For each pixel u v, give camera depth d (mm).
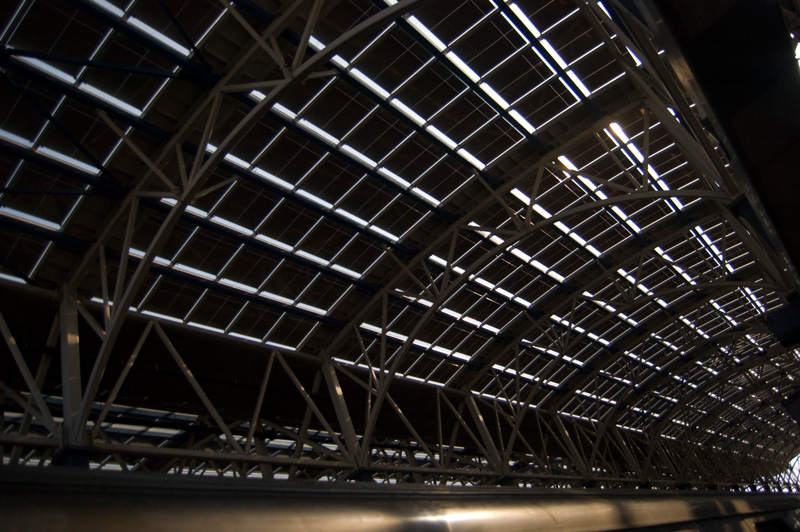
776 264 21219
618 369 46125
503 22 18031
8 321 18984
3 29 14023
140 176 18062
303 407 28719
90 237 19062
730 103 5699
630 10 6582
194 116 16859
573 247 29500
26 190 15977
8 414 23922
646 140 21125
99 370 16781
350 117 19109
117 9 14500
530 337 35906
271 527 14406
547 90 20672
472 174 22906
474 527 20266
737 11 4637
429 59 18359
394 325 28359
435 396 33344
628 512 30031
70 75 15273
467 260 27312
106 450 16531
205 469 31047
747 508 43375
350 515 16766
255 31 15461
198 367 23734
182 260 20719
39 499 11430
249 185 19625
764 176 6945
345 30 16875
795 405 34844
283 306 23891
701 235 32281
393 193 22172
